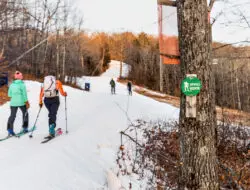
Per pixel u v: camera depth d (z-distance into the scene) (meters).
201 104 2.46
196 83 2.44
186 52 2.55
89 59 67.38
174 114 12.31
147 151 5.39
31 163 3.84
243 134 6.27
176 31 2.83
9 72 16.41
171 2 2.88
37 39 31.81
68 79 38.59
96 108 11.23
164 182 4.47
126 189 4.01
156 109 12.79
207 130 2.46
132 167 4.89
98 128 6.70
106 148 5.50
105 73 69.00
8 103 11.88
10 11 12.56
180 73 2.67
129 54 63.56
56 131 6.12
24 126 6.32
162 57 2.81
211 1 4.73
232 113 6.82
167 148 5.97
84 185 3.56
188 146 2.49
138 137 6.66
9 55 16.84
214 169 2.47
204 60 2.51
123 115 8.93
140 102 14.20
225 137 6.01
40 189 3.10
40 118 8.83
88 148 5.15
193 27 2.53
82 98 14.86
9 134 5.89
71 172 3.80
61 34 40.22
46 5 31.62
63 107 11.34
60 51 40.06
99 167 4.46
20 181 3.23
